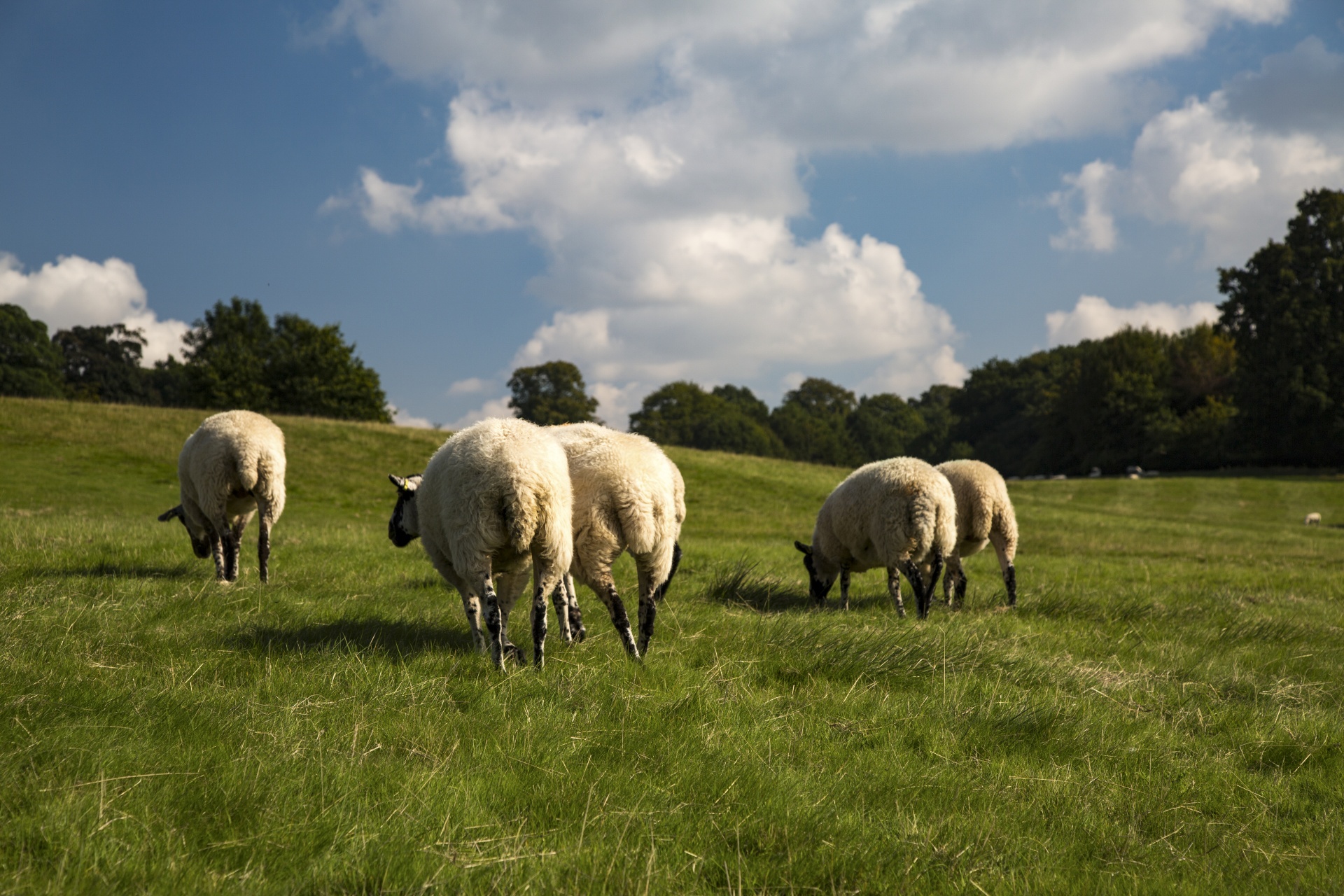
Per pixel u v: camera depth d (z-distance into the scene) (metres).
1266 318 56.88
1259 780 4.32
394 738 3.93
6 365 67.81
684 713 4.55
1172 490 45.12
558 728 4.16
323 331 66.94
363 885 2.68
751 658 5.84
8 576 7.55
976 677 5.75
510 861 2.83
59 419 30.86
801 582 11.15
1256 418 57.53
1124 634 7.89
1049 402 87.62
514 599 6.12
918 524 8.49
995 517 9.84
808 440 119.56
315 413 64.75
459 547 5.45
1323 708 5.88
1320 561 19.34
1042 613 9.05
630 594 8.63
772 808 3.43
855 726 4.65
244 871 2.70
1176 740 4.90
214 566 9.52
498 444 5.51
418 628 6.35
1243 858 3.39
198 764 3.44
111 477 25.56
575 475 6.16
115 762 3.36
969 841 3.34
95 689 4.21
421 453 34.00
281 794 3.22
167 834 2.84
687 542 17.77
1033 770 4.21
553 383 99.38
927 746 4.45
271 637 5.71
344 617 6.50
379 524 23.47
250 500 9.12
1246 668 6.81
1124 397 67.56
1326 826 3.77
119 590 7.02
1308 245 56.06
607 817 3.25
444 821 3.06
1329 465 57.41
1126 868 3.24
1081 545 22.41
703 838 3.17
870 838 3.27
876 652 5.98
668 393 117.75
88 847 2.67
